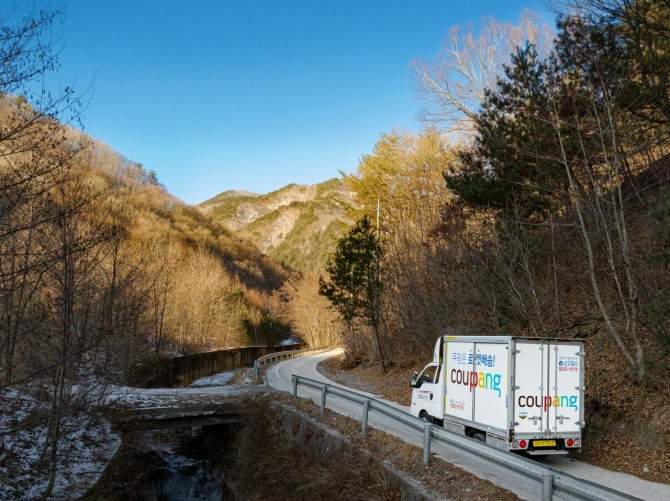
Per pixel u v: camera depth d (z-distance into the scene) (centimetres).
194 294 5819
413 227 3647
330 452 1336
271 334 7531
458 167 2708
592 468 1130
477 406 1190
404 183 3903
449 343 1320
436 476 991
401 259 3381
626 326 1460
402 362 3150
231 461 2002
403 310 3253
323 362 4444
